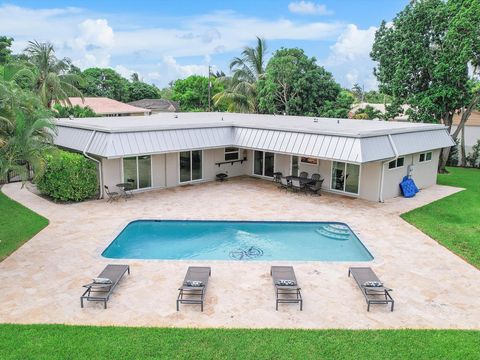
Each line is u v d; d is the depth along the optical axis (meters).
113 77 87.12
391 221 19.86
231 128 27.28
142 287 12.93
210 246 17.22
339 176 25.06
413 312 11.56
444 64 31.72
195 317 11.16
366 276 12.90
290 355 9.38
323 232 18.92
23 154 16.17
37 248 15.94
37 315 11.11
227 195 24.70
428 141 26.02
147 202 22.94
